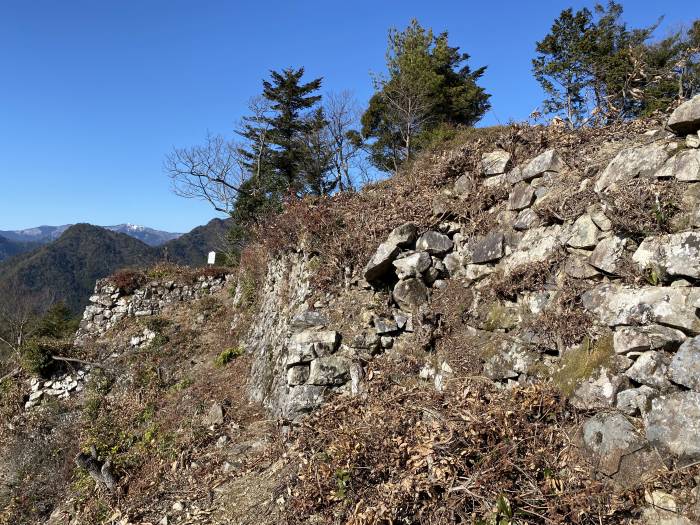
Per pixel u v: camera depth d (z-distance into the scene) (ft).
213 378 33.73
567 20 69.46
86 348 45.98
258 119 88.58
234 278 51.52
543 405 14.01
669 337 12.16
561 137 20.67
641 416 12.00
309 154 80.33
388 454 14.62
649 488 10.79
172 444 24.86
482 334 18.31
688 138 14.53
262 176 85.66
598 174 17.02
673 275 12.89
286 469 17.97
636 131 19.06
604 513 11.03
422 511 12.67
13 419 39.78
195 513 18.19
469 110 72.69
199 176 80.28
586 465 12.10
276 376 25.67
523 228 18.88
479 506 12.29
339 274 25.00
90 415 34.96
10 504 26.84
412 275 21.44
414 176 27.71
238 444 22.79
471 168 23.36
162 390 34.96
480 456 13.12
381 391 19.13
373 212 26.18
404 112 61.87
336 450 15.42
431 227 22.62
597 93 30.66
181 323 47.55
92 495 23.26
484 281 19.62
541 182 19.27
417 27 69.92
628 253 14.47
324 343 21.91
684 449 10.66
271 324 30.58
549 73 68.44
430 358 19.30
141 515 19.36
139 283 53.26
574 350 14.61
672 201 13.85
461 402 15.49
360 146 75.92
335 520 14.05
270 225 33.88
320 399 20.65
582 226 16.29
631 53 28.25
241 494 18.33
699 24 60.54
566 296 15.60
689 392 11.07
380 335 21.39
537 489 11.97
